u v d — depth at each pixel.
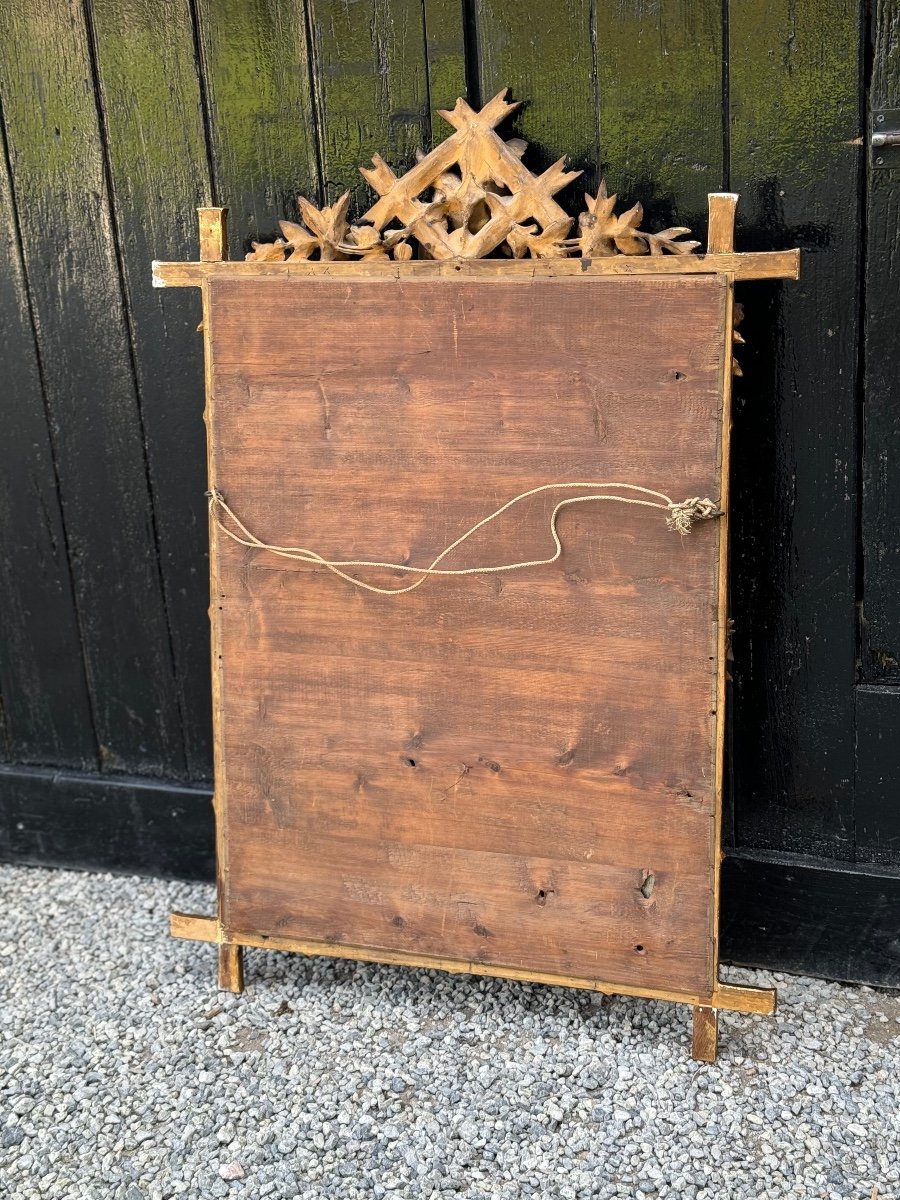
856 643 1.94
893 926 1.99
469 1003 2.01
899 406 1.82
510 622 1.82
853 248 1.78
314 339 1.84
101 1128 1.79
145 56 2.00
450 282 1.77
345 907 1.98
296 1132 1.75
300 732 1.95
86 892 2.40
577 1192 1.63
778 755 2.01
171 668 2.34
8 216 2.16
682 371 1.69
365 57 1.90
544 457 1.77
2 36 2.06
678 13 1.75
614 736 1.81
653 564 1.75
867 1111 1.75
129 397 2.21
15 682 2.45
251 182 2.02
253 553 1.92
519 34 1.83
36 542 2.35
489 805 1.88
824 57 1.72
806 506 1.90
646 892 1.84
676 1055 1.87
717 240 1.67
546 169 1.86
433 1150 1.71
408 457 1.83
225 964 2.06
